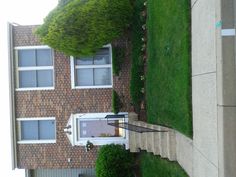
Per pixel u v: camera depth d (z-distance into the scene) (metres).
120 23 12.42
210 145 6.86
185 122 8.63
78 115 13.55
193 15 8.20
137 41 12.96
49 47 13.21
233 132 6.07
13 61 13.54
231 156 6.05
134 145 12.65
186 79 8.49
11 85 13.42
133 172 12.73
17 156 13.72
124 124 12.03
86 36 12.07
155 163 11.16
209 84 6.93
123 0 12.54
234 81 6.13
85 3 12.10
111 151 12.39
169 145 9.80
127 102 13.58
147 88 12.35
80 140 13.61
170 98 9.91
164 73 10.45
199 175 7.59
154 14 11.57
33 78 13.73
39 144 13.64
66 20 11.88
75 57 13.59
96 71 13.75
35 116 13.61
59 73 13.61
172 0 9.69
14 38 13.62
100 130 13.63
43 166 13.63
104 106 13.60
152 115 11.76
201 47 7.50
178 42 9.16
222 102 6.17
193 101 8.19
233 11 6.19
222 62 6.20
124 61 13.62
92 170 14.23
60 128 13.60
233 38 6.17
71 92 13.61
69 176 14.28
